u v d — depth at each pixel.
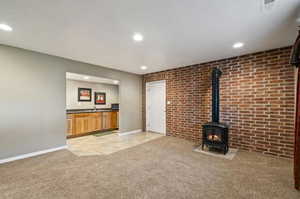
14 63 2.73
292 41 2.47
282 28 2.04
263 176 2.10
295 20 1.83
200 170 2.30
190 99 4.10
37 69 3.00
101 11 1.65
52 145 3.22
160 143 3.80
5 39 2.39
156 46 2.70
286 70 2.69
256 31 2.13
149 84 5.33
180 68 4.33
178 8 1.60
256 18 1.79
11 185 1.89
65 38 2.36
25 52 2.85
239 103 3.22
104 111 5.53
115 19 1.82
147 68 4.48
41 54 3.06
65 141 3.45
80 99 5.74
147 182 1.97
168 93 4.65
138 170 2.31
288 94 2.67
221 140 2.97
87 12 1.67
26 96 2.87
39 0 1.45
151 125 5.30
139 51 2.96
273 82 2.82
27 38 2.36
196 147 3.44
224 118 3.44
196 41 2.47
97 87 6.29
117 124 6.01
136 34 2.22
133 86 5.21
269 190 1.78
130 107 5.11
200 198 1.64
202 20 1.85
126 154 3.02
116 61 3.71
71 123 4.53
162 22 1.89
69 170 2.31
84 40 2.44
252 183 1.93
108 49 2.85
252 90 3.05
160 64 4.00
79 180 2.02
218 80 3.21
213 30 2.10
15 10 1.62
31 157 2.85
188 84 4.14
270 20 1.83
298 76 1.83
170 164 2.53
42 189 1.81
